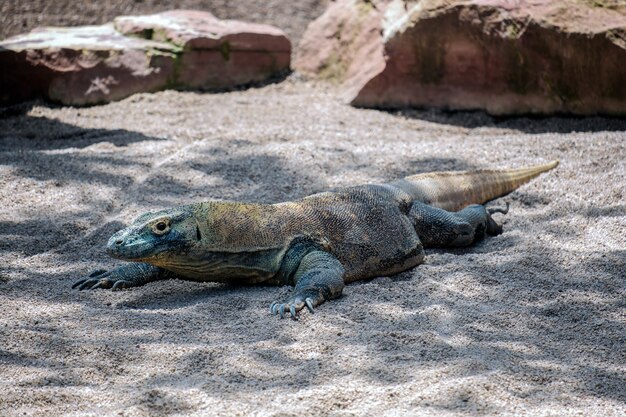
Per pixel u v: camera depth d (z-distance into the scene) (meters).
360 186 10.46
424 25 17.09
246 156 13.46
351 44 19.80
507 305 8.74
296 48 22.00
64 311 8.67
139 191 12.22
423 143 14.49
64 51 18.56
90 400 6.77
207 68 19.50
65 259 10.33
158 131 15.98
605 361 7.49
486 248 10.72
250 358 7.43
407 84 17.86
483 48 16.77
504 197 12.12
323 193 10.16
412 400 6.68
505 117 17.00
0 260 10.17
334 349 7.62
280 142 14.89
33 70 18.45
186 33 19.34
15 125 16.88
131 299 9.20
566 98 16.38
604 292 9.05
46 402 6.71
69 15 21.97
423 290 9.19
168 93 18.86
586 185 12.06
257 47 20.08
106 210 11.71
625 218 10.95
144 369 7.32
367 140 15.20
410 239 10.07
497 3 16.50
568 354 7.62
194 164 13.07
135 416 6.47
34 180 12.53
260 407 6.60
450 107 17.55
